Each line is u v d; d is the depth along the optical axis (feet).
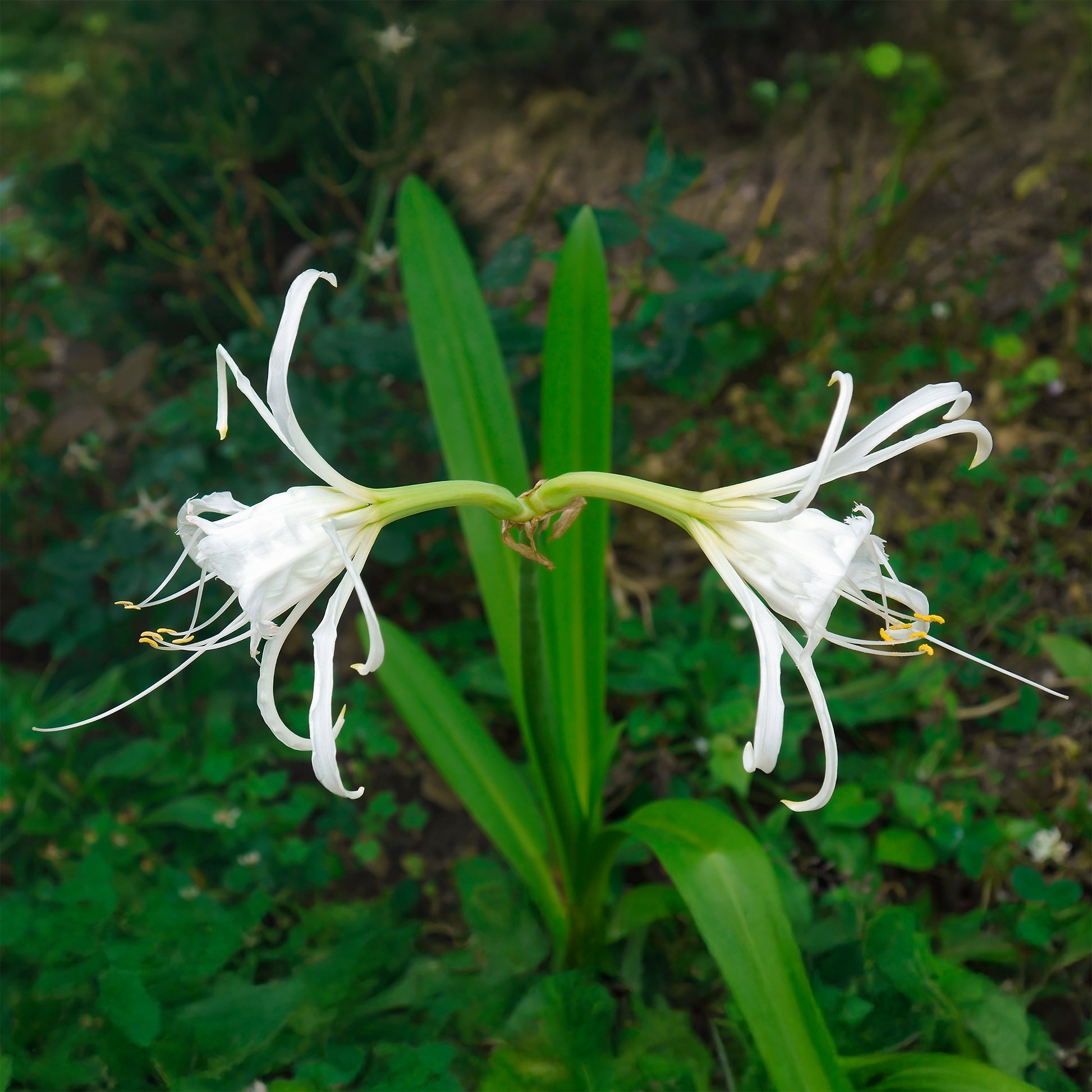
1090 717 2.82
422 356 2.41
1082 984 2.41
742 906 1.87
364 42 3.74
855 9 4.84
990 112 4.66
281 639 1.57
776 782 2.72
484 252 4.29
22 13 4.42
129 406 3.68
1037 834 2.50
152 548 3.00
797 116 4.74
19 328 3.60
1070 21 4.71
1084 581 3.19
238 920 2.37
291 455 3.09
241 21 3.71
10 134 4.26
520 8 4.88
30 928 2.23
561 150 3.86
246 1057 2.08
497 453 2.34
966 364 3.48
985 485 3.37
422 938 2.60
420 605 3.31
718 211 4.04
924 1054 2.01
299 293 1.51
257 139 3.75
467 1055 2.23
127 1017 1.97
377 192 3.84
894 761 2.75
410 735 2.97
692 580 3.32
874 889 2.50
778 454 3.47
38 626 2.96
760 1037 1.80
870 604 1.70
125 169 3.73
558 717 2.23
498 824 2.37
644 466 3.58
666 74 4.89
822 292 3.81
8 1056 2.06
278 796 2.85
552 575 2.24
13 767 2.69
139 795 2.76
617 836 2.10
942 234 4.15
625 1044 2.23
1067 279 3.92
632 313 3.85
